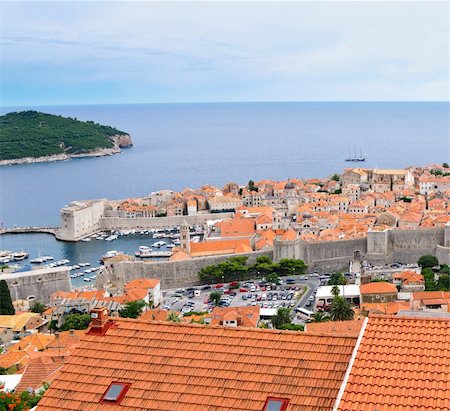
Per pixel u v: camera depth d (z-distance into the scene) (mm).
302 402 46312
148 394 49656
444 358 46438
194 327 55375
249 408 46781
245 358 51094
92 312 57625
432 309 166125
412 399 43531
